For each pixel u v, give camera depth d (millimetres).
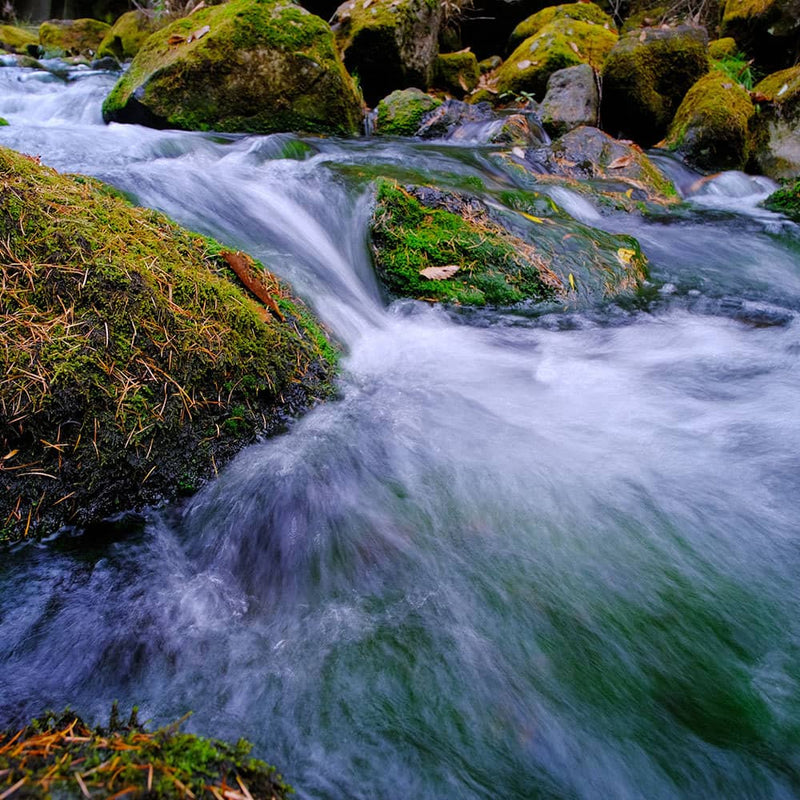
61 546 2223
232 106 7605
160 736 1279
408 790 1599
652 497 2682
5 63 12086
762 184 8148
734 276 5316
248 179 5016
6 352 2176
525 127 8250
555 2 12484
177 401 2473
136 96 7414
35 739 1264
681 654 2039
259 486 2520
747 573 2342
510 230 4773
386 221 4465
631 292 4762
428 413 3145
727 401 3467
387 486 2656
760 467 2887
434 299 4273
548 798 1633
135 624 2010
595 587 2256
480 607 2150
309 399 2949
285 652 1954
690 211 6871
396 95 9008
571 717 1827
